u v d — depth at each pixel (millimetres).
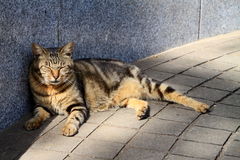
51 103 2639
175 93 2727
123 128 2537
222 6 3646
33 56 2650
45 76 2580
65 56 2615
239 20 3797
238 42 3496
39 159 2357
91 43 2920
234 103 2725
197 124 2561
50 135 2492
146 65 3094
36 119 2561
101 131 2516
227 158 2365
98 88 2730
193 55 3250
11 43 2533
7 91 2537
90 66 2758
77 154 2383
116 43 3045
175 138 2469
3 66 2510
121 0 3008
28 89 2646
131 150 2404
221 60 3184
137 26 3125
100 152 2391
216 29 3664
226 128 2533
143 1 3117
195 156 2373
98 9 2912
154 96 2771
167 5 3262
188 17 3434
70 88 2633
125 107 2736
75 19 2814
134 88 2791
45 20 2668
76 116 2562
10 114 2562
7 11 2492
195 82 2910
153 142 2447
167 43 3332
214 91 2826
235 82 2924
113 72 2781
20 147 2422
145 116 2619
